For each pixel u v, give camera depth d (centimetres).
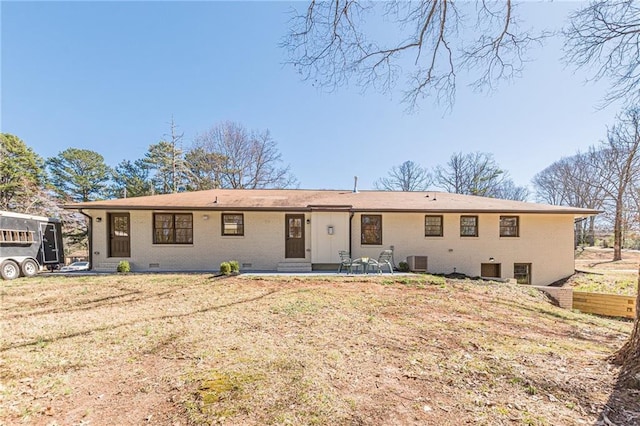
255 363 344
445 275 1077
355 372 320
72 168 3108
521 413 238
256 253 1134
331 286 823
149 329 477
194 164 2619
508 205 1197
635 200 1886
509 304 679
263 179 2702
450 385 289
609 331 495
